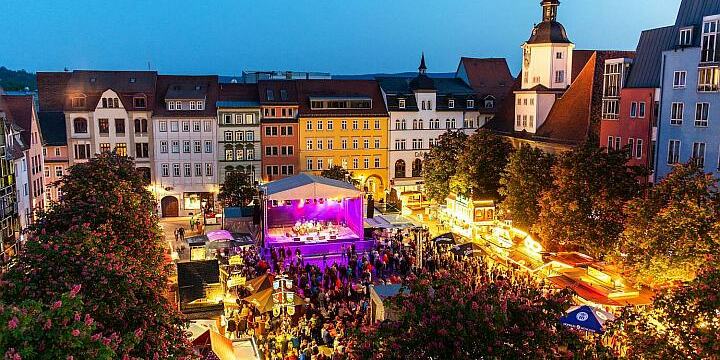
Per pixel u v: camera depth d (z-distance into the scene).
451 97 101.25
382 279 48.44
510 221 56.78
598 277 38.97
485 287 21.52
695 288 22.44
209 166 90.06
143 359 19.77
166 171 89.00
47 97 90.00
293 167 93.62
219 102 90.19
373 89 99.94
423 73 100.00
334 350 33.59
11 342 14.33
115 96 86.31
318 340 37.34
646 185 47.78
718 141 49.62
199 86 92.38
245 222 69.62
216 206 90.25
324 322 39.47
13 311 14.53
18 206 61.91
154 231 42.56
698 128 51.66
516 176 56.69
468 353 18.97
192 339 30.48
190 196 89.94
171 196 89.44
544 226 47.09
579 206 45.19
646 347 22.20
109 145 87.06
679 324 22.16
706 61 50.44
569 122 75.12
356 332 21.89
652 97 57.25
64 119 86.88
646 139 58.12
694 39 53.38
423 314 19.95
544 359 19.27
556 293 21.41
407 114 97.88
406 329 20.36
